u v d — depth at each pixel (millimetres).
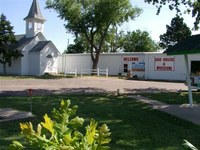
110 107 15078
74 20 46750
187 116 13258
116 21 48500
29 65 48406
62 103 1839
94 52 53375
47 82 32375
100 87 27531
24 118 11820
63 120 1776
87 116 12305
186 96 20859
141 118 12367
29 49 48531
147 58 41875
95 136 1627
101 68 50562
